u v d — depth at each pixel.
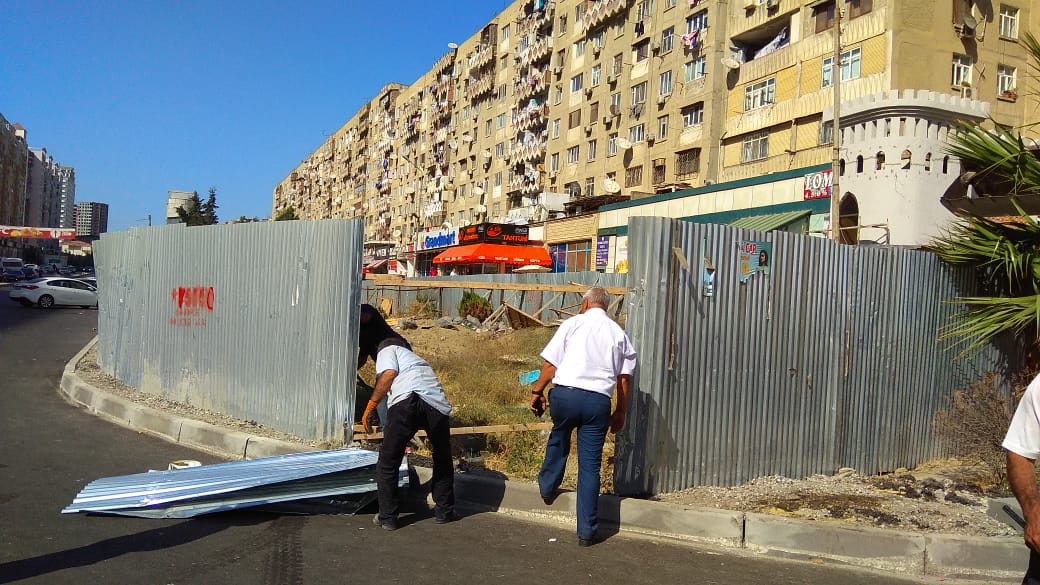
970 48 25.06
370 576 4.26
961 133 7.88
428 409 5.20
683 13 34.25
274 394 7.59
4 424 7.96
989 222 7.43
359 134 88.75
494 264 40.94
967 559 4.84
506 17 53.53
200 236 8.70
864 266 6.82
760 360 6.28
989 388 7.43
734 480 6.18
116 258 10.77
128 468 6.45
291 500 5.34
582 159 42.69
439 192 63.56
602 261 34.62
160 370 9.27
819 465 6.60
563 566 4.61
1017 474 2.90
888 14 24.28
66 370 11.20
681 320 5.89
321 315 7.21
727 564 4.80
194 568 4.25
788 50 28.45
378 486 5.19
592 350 5.02
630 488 5.74
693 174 32.88
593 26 41.56
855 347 6.77
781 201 24.31
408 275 62.38
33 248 120.44
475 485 5.96
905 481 6.56
